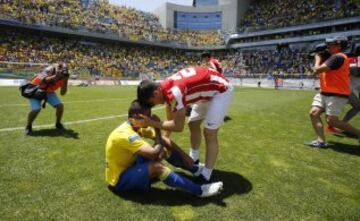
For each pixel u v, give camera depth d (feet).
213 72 11.14
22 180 11.24
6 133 18.70
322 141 16.78
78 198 9.89
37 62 104.12
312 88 93.30
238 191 10.73
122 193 10.33
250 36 160.45
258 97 53.72
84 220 8.57
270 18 162.30
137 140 9.66
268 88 97.04
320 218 8.95
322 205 9.75
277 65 135.33
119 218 8.71
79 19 136.05
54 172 12.10
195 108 12.54
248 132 20.72
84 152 14.88
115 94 53.11
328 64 15.10
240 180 11.75
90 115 26.96
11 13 113.39
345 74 15.49
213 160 11.27
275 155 15.19
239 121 25.43
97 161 13.55
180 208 9.40
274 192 10.68
